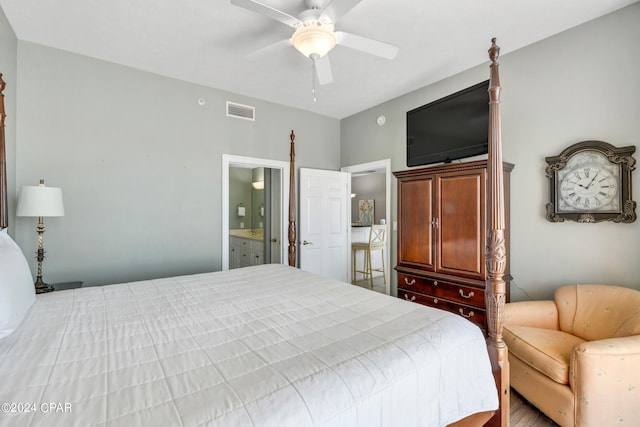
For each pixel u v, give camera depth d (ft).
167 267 10.66
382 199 26.78
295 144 13.99
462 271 8.56
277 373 3.18
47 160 8.73
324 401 2.88
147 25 7.76
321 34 6.10
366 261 19.71
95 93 9.43
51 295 5.98
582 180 7.63
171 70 10.25
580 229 7.77
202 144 11.44
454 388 4.09
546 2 6.88
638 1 6.88
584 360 5.31
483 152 8.48
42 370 3.18
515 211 8.94
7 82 7.66
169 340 4.02
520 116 8.84
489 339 5.26
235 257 19.63
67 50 8.98
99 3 6.91
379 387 3.25
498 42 8.50
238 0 5.32
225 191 11.91
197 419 2.47
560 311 7.35
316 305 5.48
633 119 6.97
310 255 13.94
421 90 11.71
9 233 7.89
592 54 7.54
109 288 6.57
